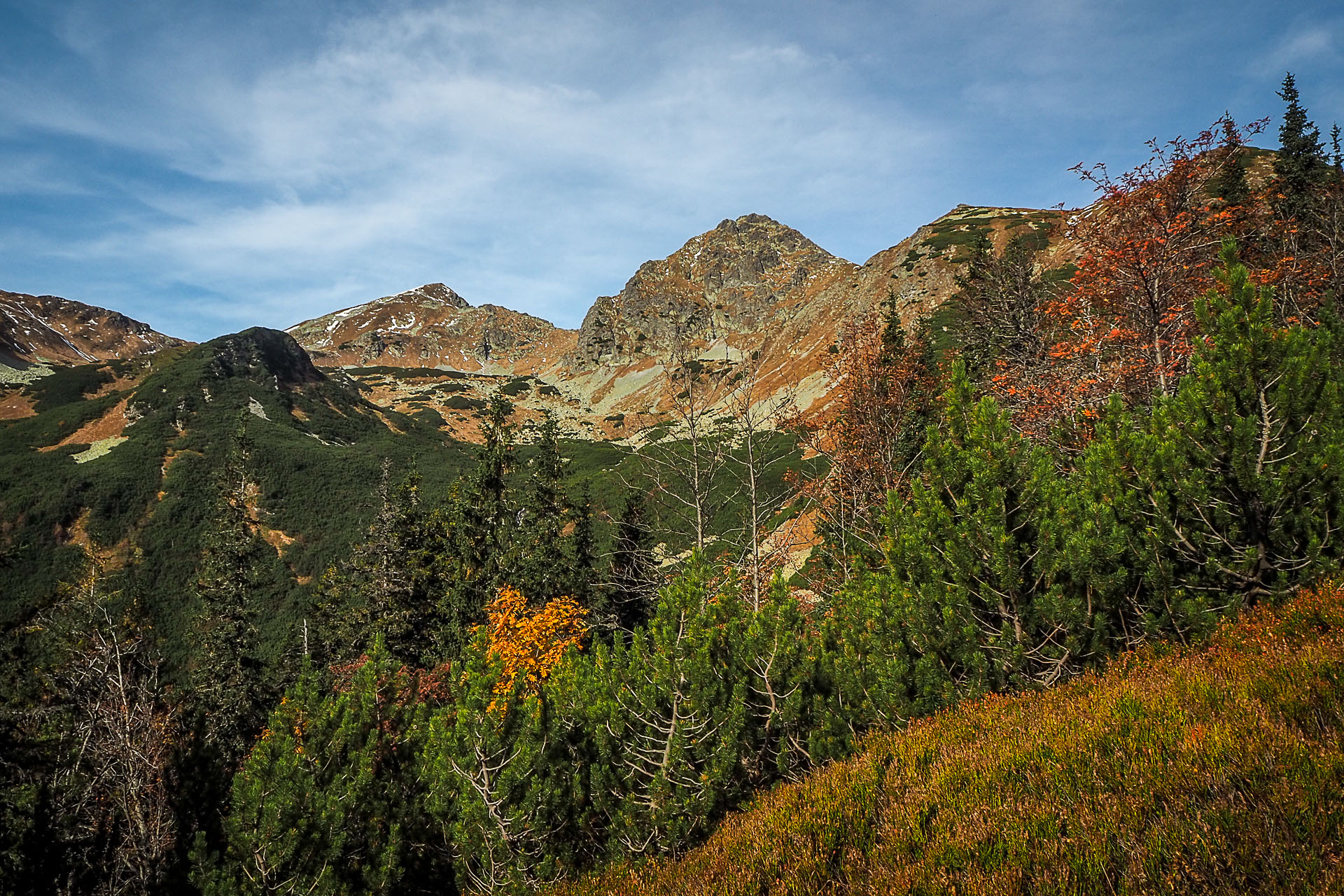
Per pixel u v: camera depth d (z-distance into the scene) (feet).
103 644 37.83
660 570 54.34
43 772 35.27
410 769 30.53
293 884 24.58
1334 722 13.79
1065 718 17.63
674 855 20.66
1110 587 21.01
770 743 24.34
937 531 23.59
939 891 12.17
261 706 96.53
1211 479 21.43
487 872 22.74
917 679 22.84
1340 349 25.73
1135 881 10.90
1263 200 57.47
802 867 14.83
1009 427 23.35
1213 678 17.20
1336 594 18.78
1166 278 45.55
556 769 24.94
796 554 69.87
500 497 97.25
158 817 28.40
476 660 27.68
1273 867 10.23
